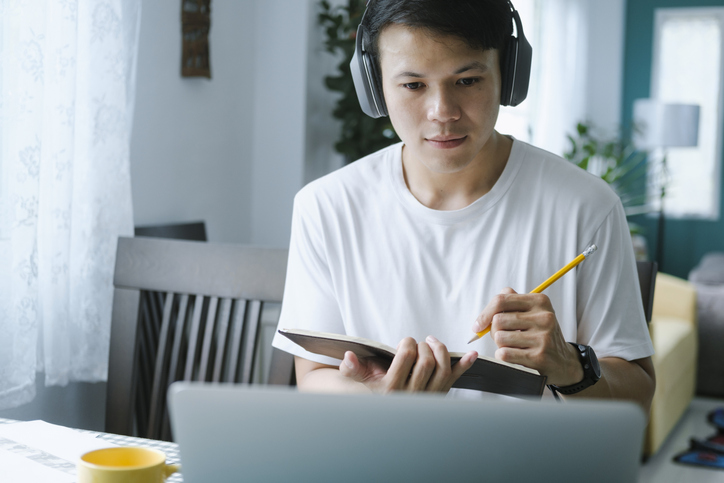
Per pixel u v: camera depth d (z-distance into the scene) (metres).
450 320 1.03
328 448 0.50
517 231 1.02
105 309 1.65
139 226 1.99
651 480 2.50
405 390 0.81
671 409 2.91
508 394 0.88
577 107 5.51
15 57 1.39
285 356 1.16
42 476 0.74
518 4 4.51
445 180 1.03
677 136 5.02
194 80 2.27
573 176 1.03
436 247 1.04
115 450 0.63
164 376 1.26
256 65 2.65
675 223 5.80
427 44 0.83
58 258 1.52
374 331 1.06
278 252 1.21
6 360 1.40
